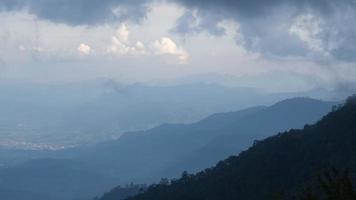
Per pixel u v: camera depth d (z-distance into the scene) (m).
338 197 19.80
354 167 59.94
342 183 20.00
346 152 68.75
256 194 68.56
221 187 76.69
